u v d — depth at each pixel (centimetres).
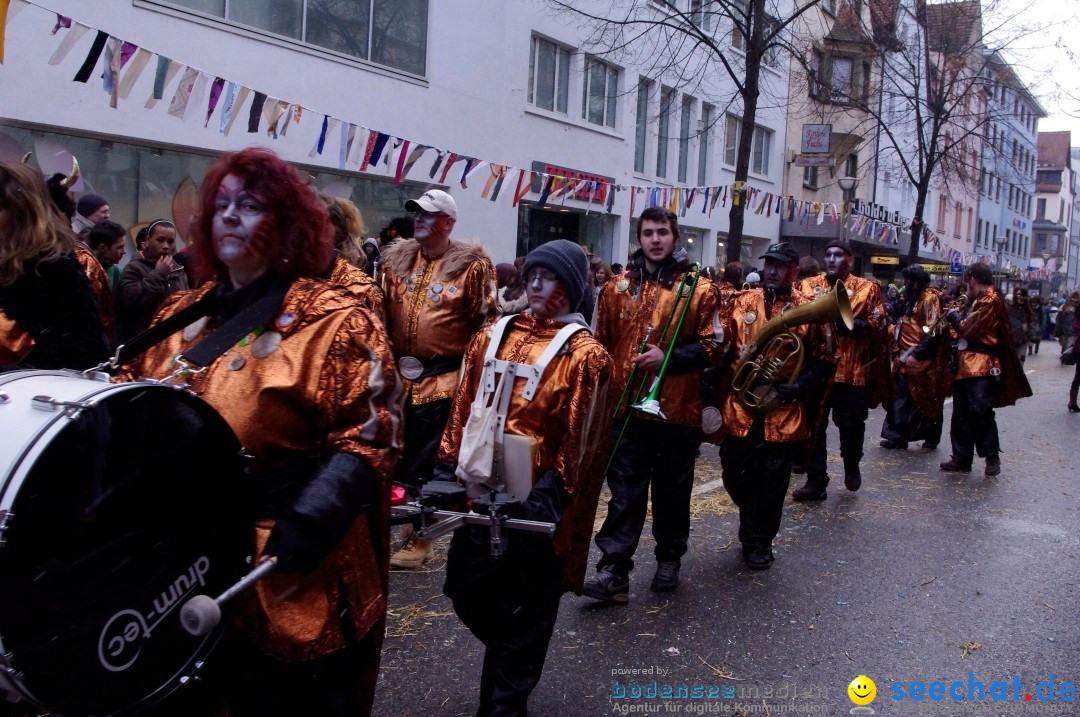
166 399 176
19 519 148
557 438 291
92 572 163
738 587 465
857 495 684
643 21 1180
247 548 195
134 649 171
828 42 1667
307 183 213
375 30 1141
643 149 1767
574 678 355
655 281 443
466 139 1296
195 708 204
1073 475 792
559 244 302
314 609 203
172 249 586
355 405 200
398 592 435
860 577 487
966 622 427
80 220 574
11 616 148
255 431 198
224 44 954
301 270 209
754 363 485
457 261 455
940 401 870
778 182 2289
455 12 1250
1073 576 502
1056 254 7206
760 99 2039
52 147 826
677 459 443
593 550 517
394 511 260
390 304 470
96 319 286
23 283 269
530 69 1446
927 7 1773
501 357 298
